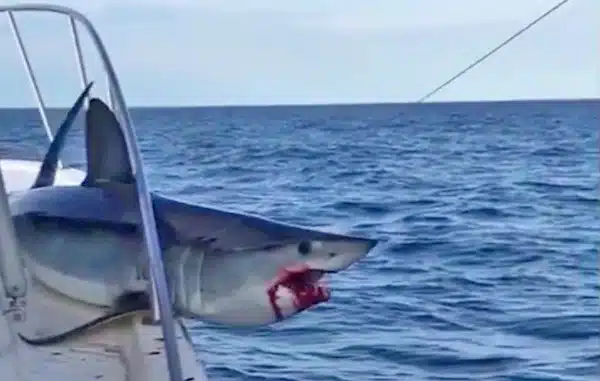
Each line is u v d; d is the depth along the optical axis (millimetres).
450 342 7953
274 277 3369
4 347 2713
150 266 2580
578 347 7832
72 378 2891
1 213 2609
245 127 55500
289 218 16562
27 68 4375
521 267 11828
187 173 24984
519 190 20859
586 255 12664
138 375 2930
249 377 6727
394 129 49031
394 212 17375
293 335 7871
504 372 7129
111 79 2973
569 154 30656
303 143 38281
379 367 7156
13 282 2652
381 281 10617
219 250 3361
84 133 3725
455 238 14117
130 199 3490
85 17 3086
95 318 3277
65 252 3375
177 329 3371
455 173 24969
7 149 4969
